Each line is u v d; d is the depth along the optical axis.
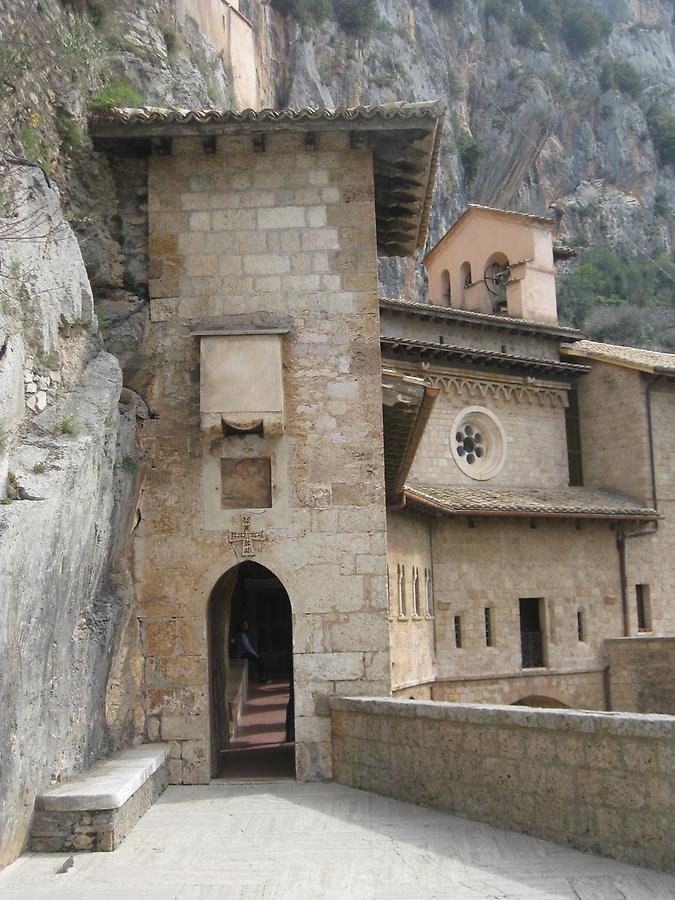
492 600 30.59
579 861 8.77
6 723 8.37
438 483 32.47
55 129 13.18
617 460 36.59
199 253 14.05
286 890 8.20
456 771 10.73
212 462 13.70
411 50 71.50
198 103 21.92
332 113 13.50
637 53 118.38
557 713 9.48
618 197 100.38
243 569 36.50
